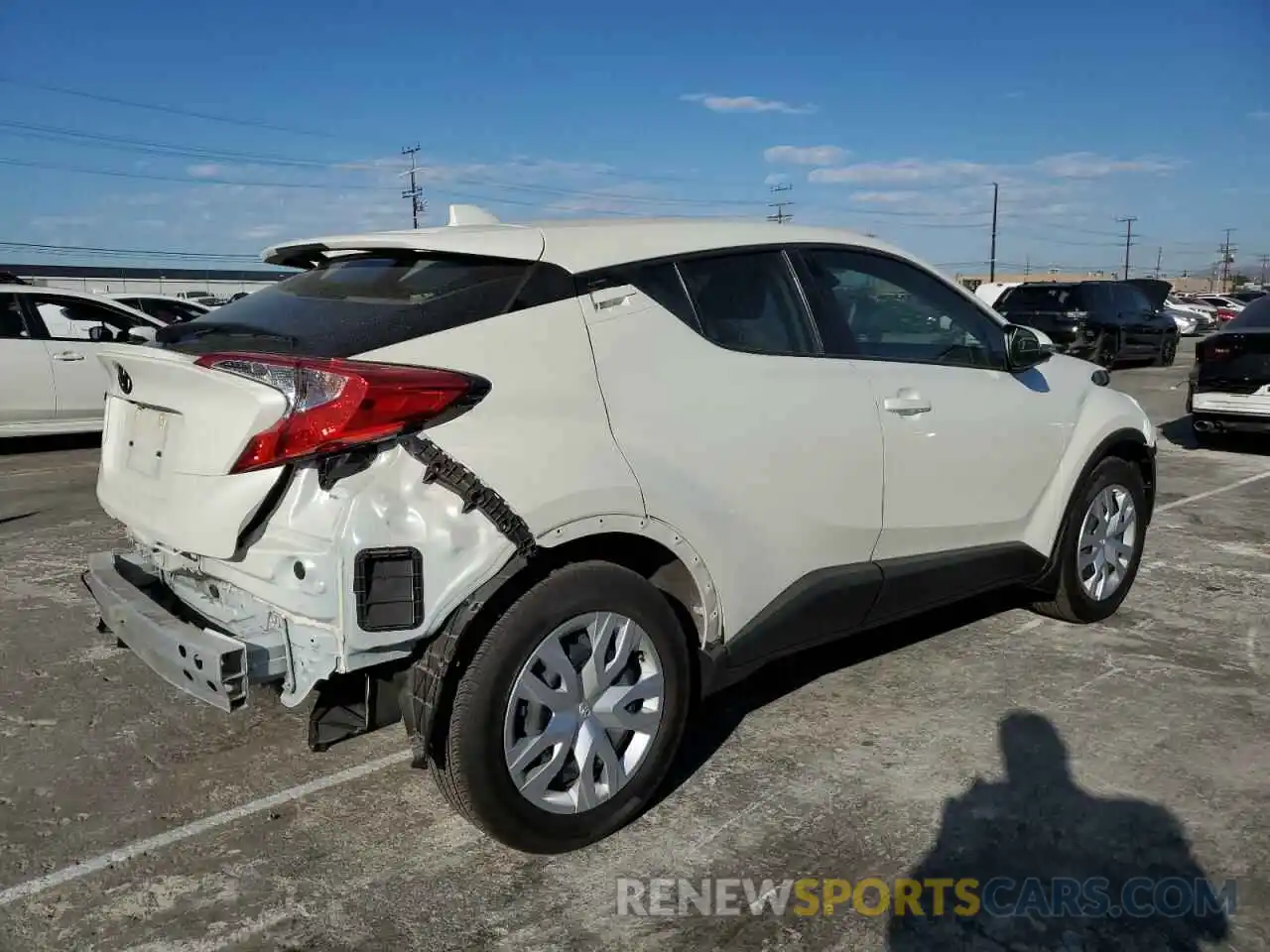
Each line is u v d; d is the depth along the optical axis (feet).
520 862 9.78
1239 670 14.52
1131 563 16.71
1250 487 28.60
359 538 8.32
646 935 8.70
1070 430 15.24
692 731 12.58
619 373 9.94
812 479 11.40
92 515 24.99
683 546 10.19
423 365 8.87
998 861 9.76
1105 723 12.76
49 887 9.36
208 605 9.91
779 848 9.99
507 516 8.72
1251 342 32.58
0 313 34.73
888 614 12.87
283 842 10.13
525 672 9.14
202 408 8.92
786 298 11.76
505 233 10.20
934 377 13.09
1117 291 67.97
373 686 9.05
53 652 15.29
